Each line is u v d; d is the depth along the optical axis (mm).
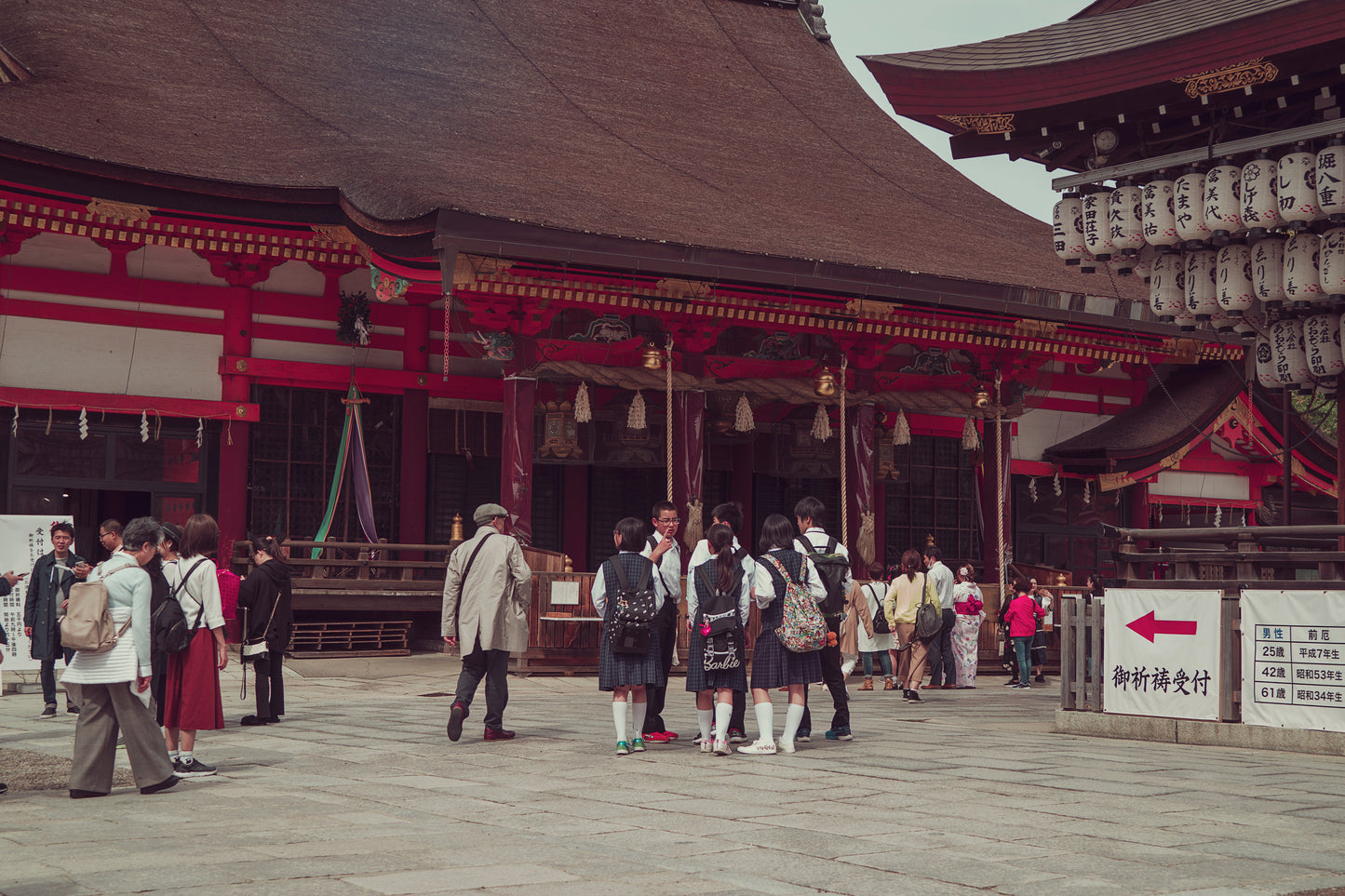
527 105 26578
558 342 21797
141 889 5199
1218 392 29312
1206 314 14789
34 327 21047
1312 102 13523
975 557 28938
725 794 7969
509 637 10984
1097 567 30578
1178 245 14711
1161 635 11531
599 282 21109
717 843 6328
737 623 9984
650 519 26562
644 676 10008
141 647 8047
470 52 28266
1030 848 6238
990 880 5516
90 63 22672
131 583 8062
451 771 9062
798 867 5762
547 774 8906
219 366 22312
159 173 19453
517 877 5484
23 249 21109
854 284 21688
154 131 20891
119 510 28938
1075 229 15305
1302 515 33062
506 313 21234
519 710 14156
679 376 22453
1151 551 12031
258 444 22734
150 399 21594
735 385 23250
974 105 14945
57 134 19234
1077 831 6695
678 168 25438
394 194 19203
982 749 10531
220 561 21953
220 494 22172
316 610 21750
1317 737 10367
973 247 25984
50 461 21047
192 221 20703
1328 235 13430
